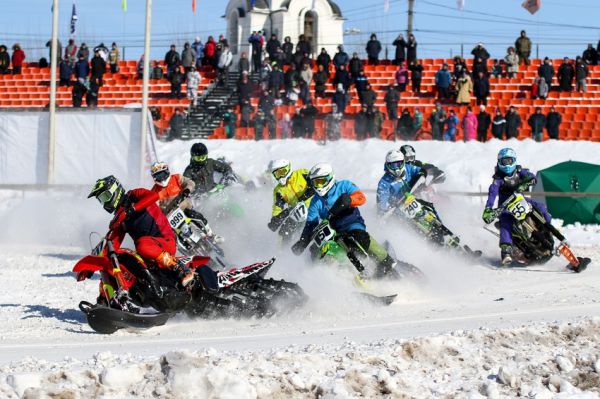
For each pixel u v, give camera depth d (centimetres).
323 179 1752
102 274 1545
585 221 3509
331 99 5638
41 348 1359
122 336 1484
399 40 5897
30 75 6438
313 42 7238
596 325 1268
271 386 986
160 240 1512
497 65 5972
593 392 1020
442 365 1110
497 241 2827
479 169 4500
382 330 1431
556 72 6197
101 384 984
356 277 1728
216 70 6062
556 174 3609
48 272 2370
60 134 3441
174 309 1523
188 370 979
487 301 1753
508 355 1152
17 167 3491
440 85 5606
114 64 6309
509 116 5094
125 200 1509
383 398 980
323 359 1103
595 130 5428
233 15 7225
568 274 2156
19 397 962
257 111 5241
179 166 4834
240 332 1477
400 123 5122
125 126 3388
